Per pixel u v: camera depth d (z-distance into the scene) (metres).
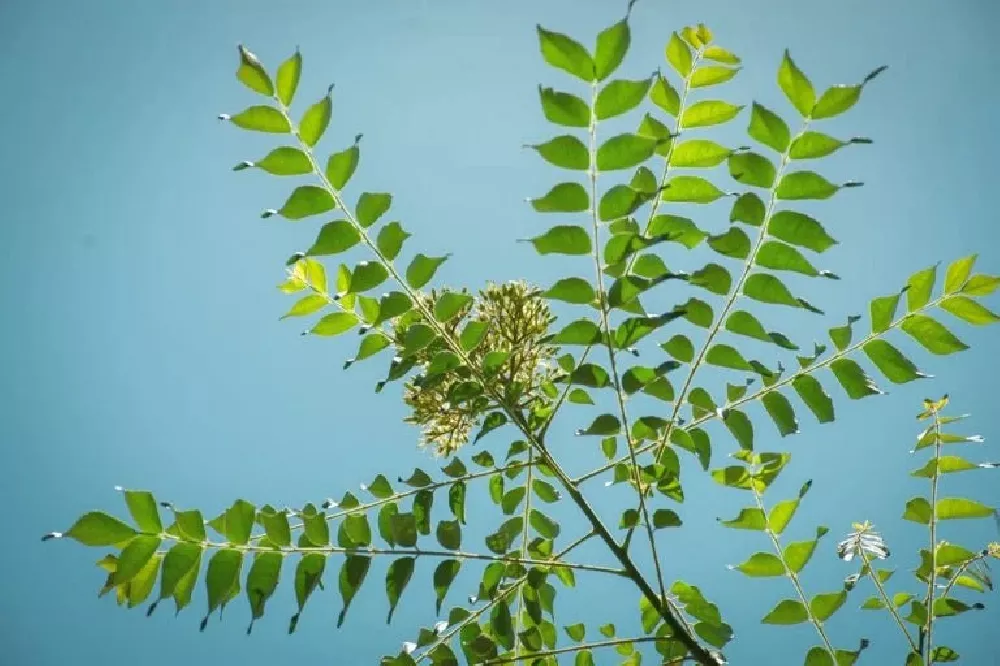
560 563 1.13
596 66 1.01
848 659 1.14
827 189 1.05
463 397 1.12
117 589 1.04
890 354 1.10
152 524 1.03
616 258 1.06
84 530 1.02
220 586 1.03
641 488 1.13
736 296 1.08
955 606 1.15
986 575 1.14
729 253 1.07
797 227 1.05
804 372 1.12
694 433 1.14
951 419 1.15
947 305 1.09
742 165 1.06
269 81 1.05
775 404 1.12
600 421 1.11
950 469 1.15
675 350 1.10
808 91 1.04
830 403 1.11
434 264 1.07
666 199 1.07
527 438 1.15
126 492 1.02
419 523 1.14
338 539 1.09
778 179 1.05
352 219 1.06
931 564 1.15
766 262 1.07
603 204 1.04
